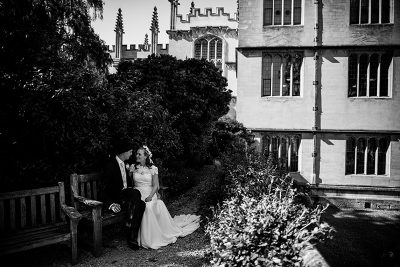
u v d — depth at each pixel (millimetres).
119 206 4988
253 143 13180
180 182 8914
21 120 4906
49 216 5312
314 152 12844
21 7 5496
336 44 12875
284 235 3703
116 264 4207
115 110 6254
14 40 5238
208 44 27875
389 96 12797
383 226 9828
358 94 12938
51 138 5086
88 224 4578
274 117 13172
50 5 6324
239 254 3648
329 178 12867
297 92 13289
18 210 5117
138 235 4879
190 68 12141
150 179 5316
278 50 13086
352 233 8758
